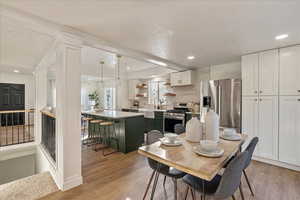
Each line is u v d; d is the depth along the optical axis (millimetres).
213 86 3633
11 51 3191
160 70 5531
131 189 2131
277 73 2816
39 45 2830
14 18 1702
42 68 4195
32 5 1579
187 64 4242
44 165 3369
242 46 2760
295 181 2326
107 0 1487
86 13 1729
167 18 1819
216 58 3594
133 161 3086
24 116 6652
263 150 2977
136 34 2270
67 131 2125
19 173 4141
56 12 1714
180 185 2250
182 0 1481
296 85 2619
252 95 3107
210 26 2008
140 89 6840
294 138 2641
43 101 4348
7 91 6316
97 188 2152
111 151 3713
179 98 5320
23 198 2029
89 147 4039
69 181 2141
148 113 5477
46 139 3680
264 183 2275
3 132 5492
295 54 2637
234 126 3311
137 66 5371
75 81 2182
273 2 1488
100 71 6059
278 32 2174
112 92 8539
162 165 1728
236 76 3910
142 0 1484
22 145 4043
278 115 2803
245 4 1525
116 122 3801
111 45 2576
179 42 2586
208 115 1825
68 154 2135
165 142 1724
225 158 1321
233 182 1294
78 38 2170
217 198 1266
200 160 1273
